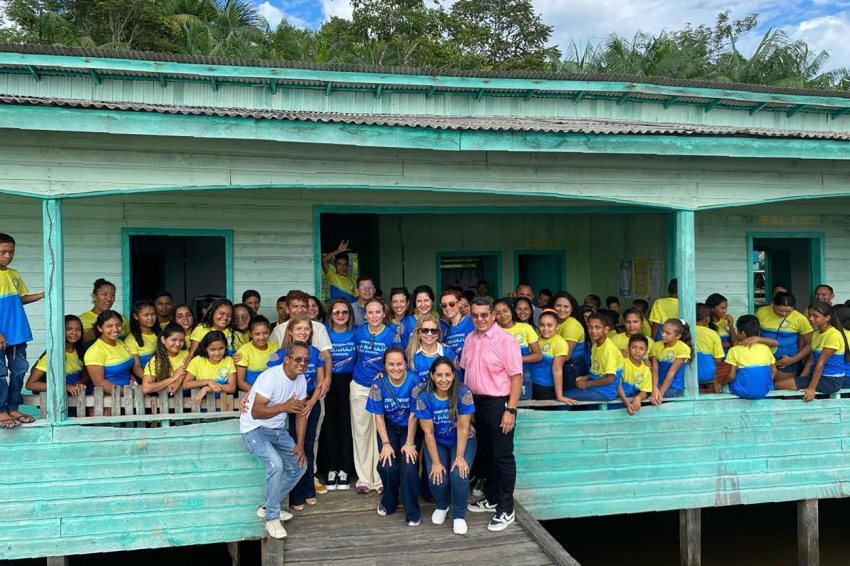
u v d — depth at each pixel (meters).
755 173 6.30
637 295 9.88
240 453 5.32
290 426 5.38
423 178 5.65
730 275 9.10
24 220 7.09
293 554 4.57
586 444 5.98
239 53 22.14
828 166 6.45
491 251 10.75
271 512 4.78
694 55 24.77
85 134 5.02
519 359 4.89
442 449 5.07
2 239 4.93
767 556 7.47
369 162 5.54
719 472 6.23
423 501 5.52
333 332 5.64
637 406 5.95
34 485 5.01
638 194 6.06
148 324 5.57
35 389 5.29
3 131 4.89
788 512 8.79
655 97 10.45
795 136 5.98
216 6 25.38
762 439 6.33
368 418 5.57
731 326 7.25
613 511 6.00
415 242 10.59
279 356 5.16
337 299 5.59
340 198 7.86
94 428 5.10
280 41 24.69
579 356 6.32
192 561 6.92
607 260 10.83
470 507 5.35
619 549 7.63
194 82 9.60
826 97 10.42
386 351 4.92
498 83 10.05
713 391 6.53
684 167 6.14
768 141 5.93
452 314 5.55
